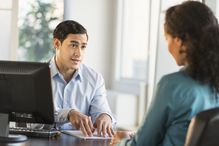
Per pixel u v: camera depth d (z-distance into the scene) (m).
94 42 5.29
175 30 1.55
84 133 2.33
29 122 2.14
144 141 1.59
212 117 1.26
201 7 1.55
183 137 1.54
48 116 2.10
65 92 2.72
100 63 5.37
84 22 5.17
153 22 4.27
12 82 2.05
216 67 1.54
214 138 1.27
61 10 4.99
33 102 2.06
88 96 2.78
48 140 2.19
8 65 2.07
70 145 2.08
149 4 4.64
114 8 5.32
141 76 5.08
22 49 4.93
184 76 1.57
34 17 4.93
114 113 4.69
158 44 3.68
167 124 1.57
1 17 4.38
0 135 2.10
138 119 4.68
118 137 2.05
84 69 2.85
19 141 2.08
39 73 2.03
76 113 2.41
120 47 5.41
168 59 3.55
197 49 1.53
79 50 2.65
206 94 1.56
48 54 5.01
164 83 1.58
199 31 1.51
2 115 2.11
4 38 4.40
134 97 4.74
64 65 2.69
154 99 1.58
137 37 5.18
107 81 5.46
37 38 4.96
